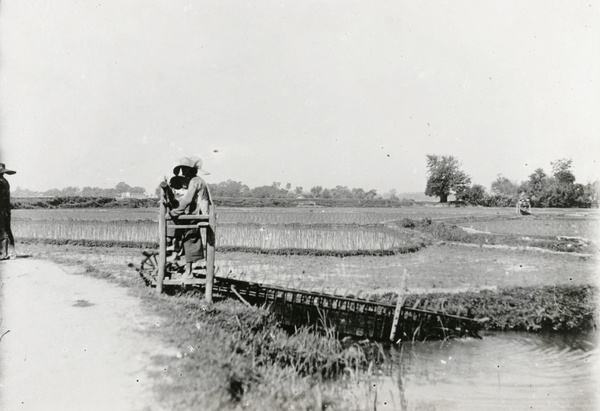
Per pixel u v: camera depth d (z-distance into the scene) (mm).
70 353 7398
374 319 12023
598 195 56969
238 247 22578
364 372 9789
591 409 7785
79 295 11016
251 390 7078
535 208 58969
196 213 10922
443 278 16703
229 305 10523
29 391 6078
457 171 66562
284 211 50250
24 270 14461
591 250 24141
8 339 7930
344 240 26625
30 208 49000
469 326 12531
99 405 5828
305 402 7453
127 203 53406
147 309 9758
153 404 5965
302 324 12195
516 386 9031
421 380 9406
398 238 28625
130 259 18594
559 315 13023
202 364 7113
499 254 23078
